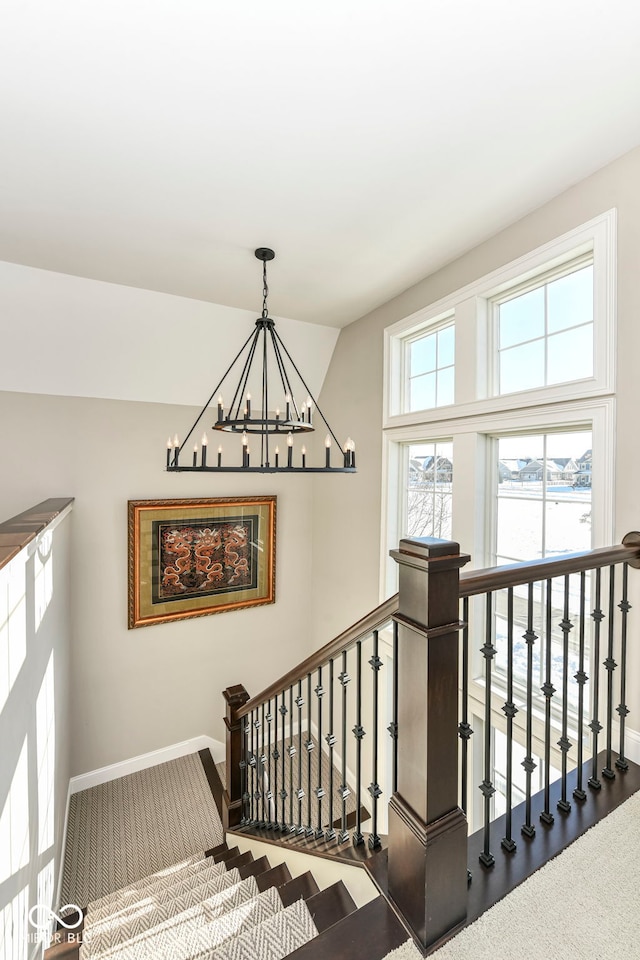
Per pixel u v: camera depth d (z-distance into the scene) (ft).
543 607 7.72
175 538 13.03
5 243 8.40
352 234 8.12
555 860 4.21
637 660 5.88
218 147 5.94
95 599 12.09
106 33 4.32
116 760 12.46
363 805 11.67
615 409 6.21
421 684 3.60
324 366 13.97
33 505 11.26
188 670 13.47
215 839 10.36
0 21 4.18
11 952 4.60
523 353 8.06
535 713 7.68
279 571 14.85
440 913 3.53
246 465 6.88
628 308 6.06
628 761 5.86
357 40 4.41
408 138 5.78
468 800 8.76
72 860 9.73
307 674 6.30
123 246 8.52
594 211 6.48
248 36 4.36
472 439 8.68
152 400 12.65
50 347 10.64
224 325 11.84
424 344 10.57
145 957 5.05
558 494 7.50
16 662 4.93
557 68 4.75
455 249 8.66
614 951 3.40
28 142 5.83
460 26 4.28
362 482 12.32
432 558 3.49
